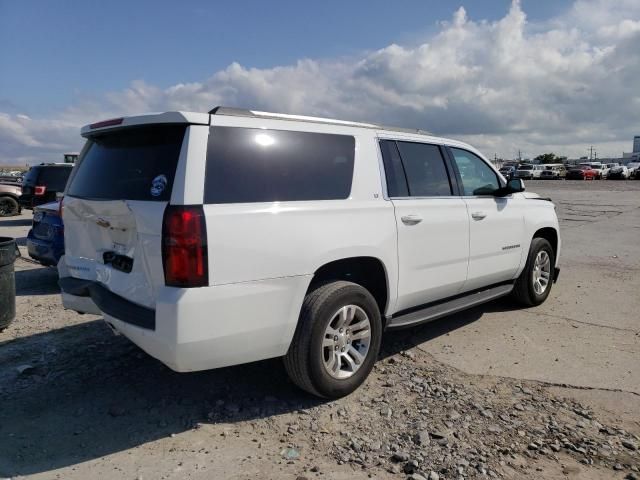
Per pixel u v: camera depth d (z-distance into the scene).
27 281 7.65
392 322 4.29
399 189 4.28
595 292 6.84
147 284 3.18
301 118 3.75
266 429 3.36
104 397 3.80
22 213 20.17
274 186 3.39
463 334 5.19
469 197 5.05
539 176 51.88
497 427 3.35
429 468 2.91
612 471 2.91
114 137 3.74
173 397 3.80
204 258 2.98
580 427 3.37
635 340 4.99
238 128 3.31
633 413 3.57
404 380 4.08
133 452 3.10
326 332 3.59
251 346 3.26
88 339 4.98
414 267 4.32
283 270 3.32
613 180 49.28
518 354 4.64
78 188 3.99
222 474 2.88
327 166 3.75
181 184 3.01
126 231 3.38
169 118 3.16
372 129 4.24
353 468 2.93
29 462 2.99
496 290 5.54
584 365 4.38
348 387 3.76
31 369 4.23
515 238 5.57
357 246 3.76
